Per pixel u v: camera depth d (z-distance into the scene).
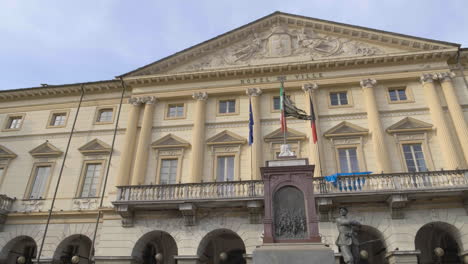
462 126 20.23
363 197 17.66
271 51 25.09
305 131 22.19
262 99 23.92
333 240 17.58
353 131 21.56
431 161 19.97
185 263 18.28
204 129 23.30
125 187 20.00
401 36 23.22
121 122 24.70
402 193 17.08
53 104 26.45
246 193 18.91
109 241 19.61
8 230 21.83
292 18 25.66
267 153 21.88
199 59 25.66
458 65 22.64
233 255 21.34
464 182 17.33
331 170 20.80
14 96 26.89
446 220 17.33
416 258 16.70
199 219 19.22
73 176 23.19
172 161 22.75
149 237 20.08
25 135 25.48
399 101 22.28
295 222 11.14
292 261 10.08
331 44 24.69
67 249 22.09
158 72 25.41
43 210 22.22
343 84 23.23
